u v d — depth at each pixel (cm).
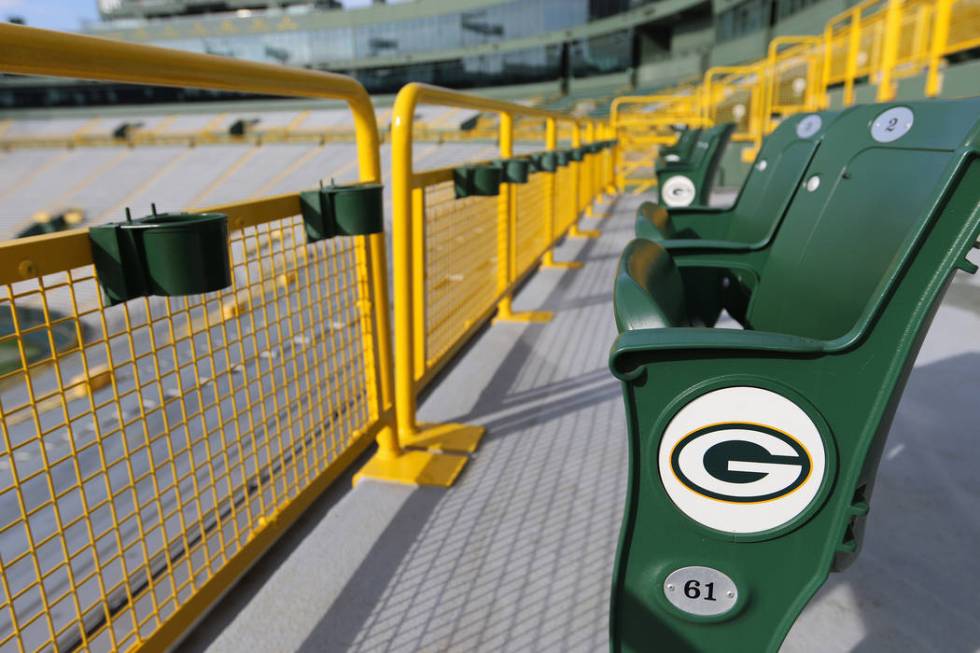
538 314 361
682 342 77
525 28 4578
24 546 328
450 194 249
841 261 117
